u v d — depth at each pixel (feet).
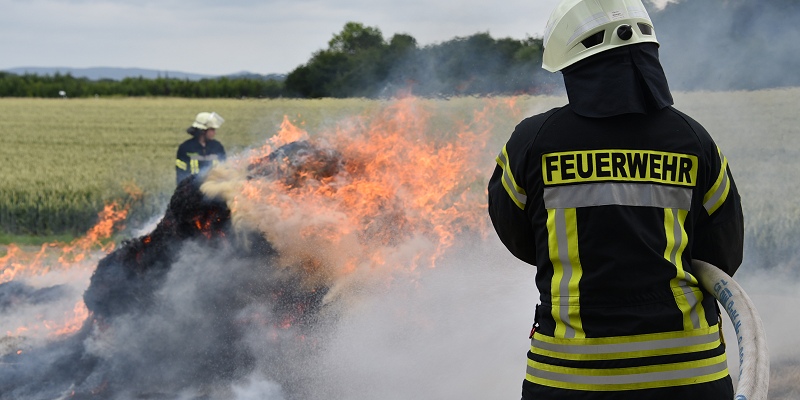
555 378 7.80
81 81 189.26
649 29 8.23
